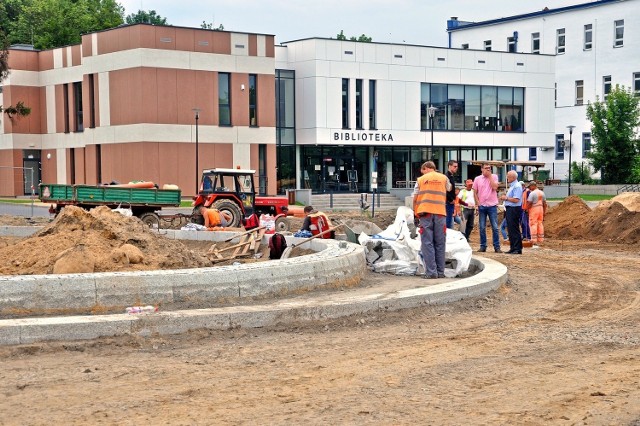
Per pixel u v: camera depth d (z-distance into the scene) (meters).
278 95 55.56
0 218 30.66
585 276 16.95
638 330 11.04
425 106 59.19
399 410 7.14
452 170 20.28
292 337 10.44
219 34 50.16
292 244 18.70
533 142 63.97
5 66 48.75
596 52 71.88
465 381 8.16
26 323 9.59
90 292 11.03
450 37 83.56
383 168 59.00
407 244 16.28
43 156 55.97
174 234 21.70
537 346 9.93
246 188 32.22
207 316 10.49
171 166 48.53
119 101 48.81
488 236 28.02
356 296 12.59
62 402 7.37
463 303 13.17
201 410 7.13
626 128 62.88
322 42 54.75
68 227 15.23
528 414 7.02
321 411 7.10
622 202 26.97
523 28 76.94
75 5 80.81
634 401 7.44
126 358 9.16
